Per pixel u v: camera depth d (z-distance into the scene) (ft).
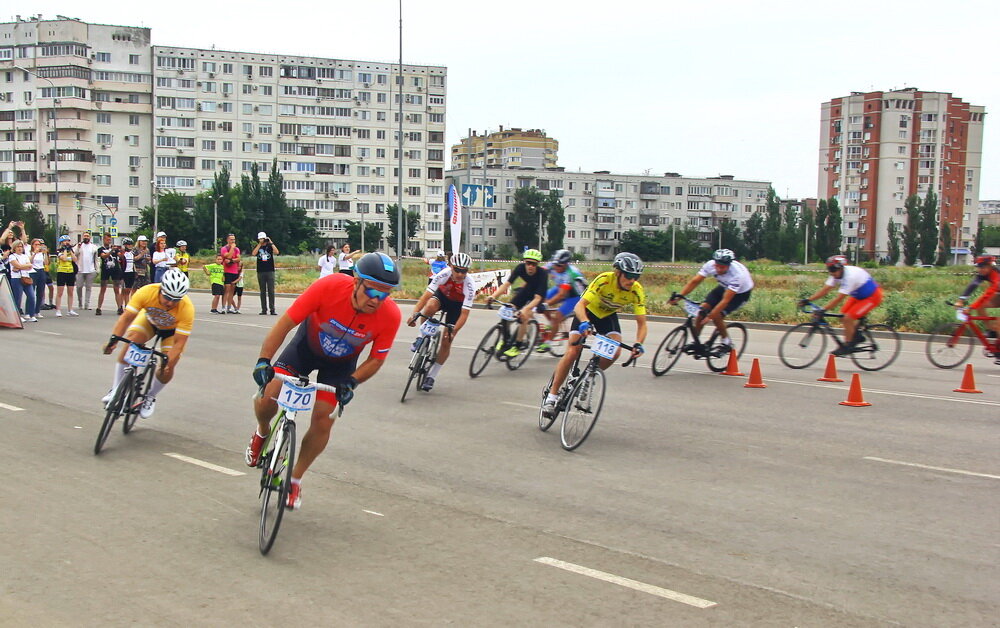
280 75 332.80
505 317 38.68
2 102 317.01
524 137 479.00
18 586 14.07
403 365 42.88
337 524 17.74
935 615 13.61
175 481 20.63
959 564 16.01
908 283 150.92
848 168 394.52
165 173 323.78
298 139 336.90
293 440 15.67
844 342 43.45
